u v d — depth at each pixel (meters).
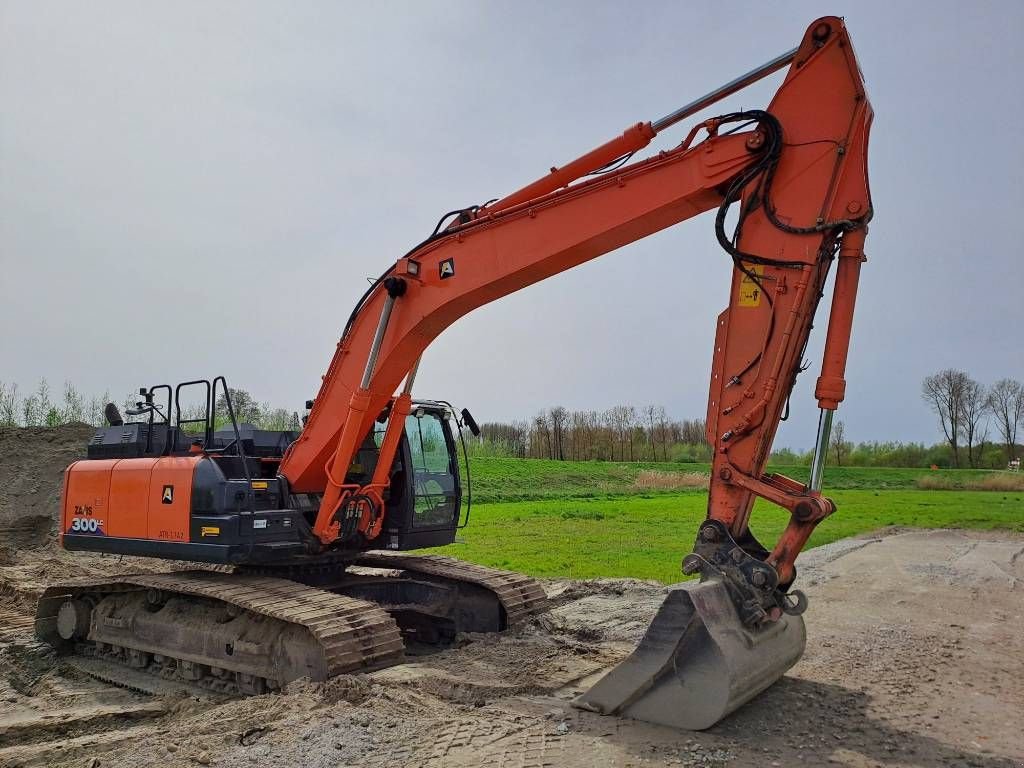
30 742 6.07
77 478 8.70
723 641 4.96
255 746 4.89
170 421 8.48
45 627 8.91
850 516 25.02
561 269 6.44
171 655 7.66
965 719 5.38
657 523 20.58
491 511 23.77
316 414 7.70
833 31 5.29
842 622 8.93
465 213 6.82
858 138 5.21
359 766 4.52
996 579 12.36
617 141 6.00
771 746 4.76
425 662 6.90
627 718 5.25
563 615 9.09
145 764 4.83
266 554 7.27
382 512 8.03
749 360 5.37
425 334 7.07
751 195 5.43
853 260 5.18
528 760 4.52
